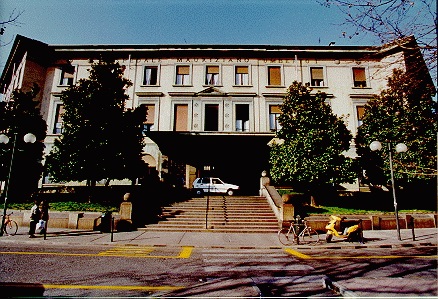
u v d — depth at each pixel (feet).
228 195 67.82
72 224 43.93
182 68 79.20
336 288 16.51
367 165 56.75
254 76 78.07
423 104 50.55
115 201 55.57
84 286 18.17
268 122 75.15
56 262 24.73
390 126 55.06
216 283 18.63
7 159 53.06
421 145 50.83
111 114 54.13
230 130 74.69
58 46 76.79
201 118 75.36
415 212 51.39
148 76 78.59
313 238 40.06
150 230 44.32
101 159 51.03
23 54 77.71
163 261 26.13
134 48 78.28
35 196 57.93
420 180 51.55
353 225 36.70
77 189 67.46
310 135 52.13
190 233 42.91
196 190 67.77
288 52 78.02
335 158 51.44
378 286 15.97
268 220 47.85
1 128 54.44
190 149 72.69
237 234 42.75
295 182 54.80
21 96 57.52
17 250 29.32
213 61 79.00
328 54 78.33
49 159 52.65
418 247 34.22
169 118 75.00
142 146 57.98
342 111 75.31
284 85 77.15
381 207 57.16
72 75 77.15
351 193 67.26
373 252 31.07
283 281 19.17
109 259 26.48
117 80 58.08
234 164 74.64
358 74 78.23
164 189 61.87
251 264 25.04
